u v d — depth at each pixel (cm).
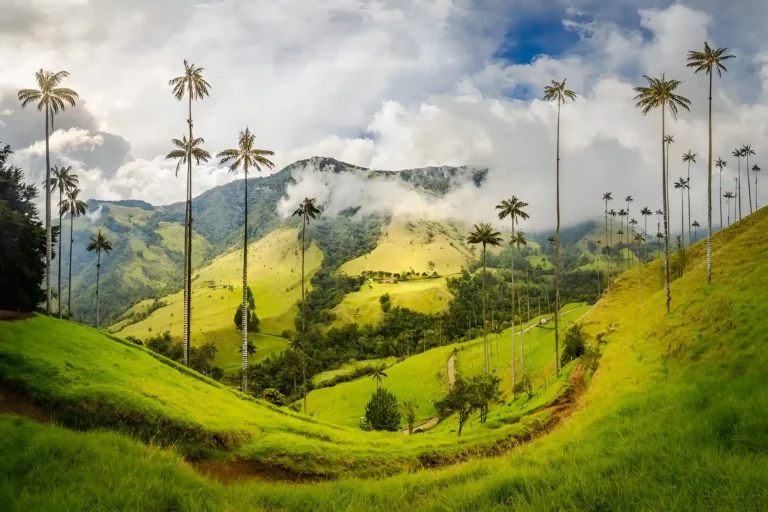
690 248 7788
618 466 907
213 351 15975
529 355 8969
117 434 1552
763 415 958
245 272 5031
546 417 3759
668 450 939
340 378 12900
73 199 6819
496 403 6900
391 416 7325
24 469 1139
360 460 2533
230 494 1206
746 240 4931
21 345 2358
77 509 913
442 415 8250
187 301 4378
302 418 3697
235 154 4966
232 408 2984
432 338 16812
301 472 2302
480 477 1194
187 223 4497
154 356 3688
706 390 1478
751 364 1764
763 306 2731
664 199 4675
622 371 3544
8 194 4347
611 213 13125
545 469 1048
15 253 3562
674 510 641
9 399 1994
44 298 4062
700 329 3069
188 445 2191
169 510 1025
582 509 729
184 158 4553
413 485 1264
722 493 664
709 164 4616
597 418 2011
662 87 4662
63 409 2042
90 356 2625
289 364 13725
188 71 4494
